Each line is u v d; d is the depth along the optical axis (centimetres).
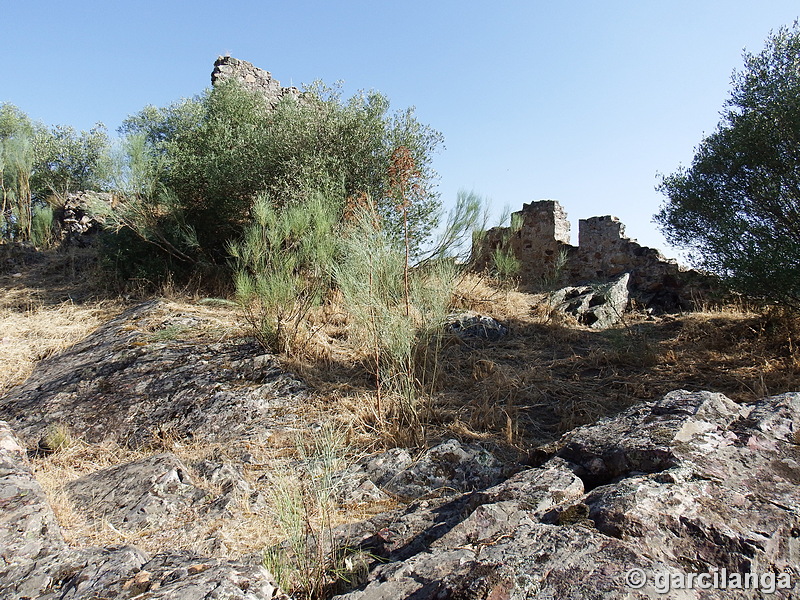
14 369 628
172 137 1199
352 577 196
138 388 536
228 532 284
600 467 219
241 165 940
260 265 640
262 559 234
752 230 689
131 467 364
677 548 159
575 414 491
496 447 410
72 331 741
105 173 903
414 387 479
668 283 995
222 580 176
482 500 212
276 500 256
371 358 574
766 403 248
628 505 173
